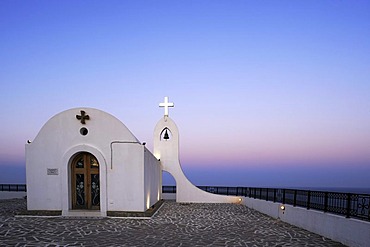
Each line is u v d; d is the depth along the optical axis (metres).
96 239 8.27
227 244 8.04
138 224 10.62
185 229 9.94
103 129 12.27
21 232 8.93
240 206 17.42
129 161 12.20
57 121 12.27
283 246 7.88
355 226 7.60
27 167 12.12
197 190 19.62
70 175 12.27
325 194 9.23
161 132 20.62
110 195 12.09
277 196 13.08
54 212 11.70
